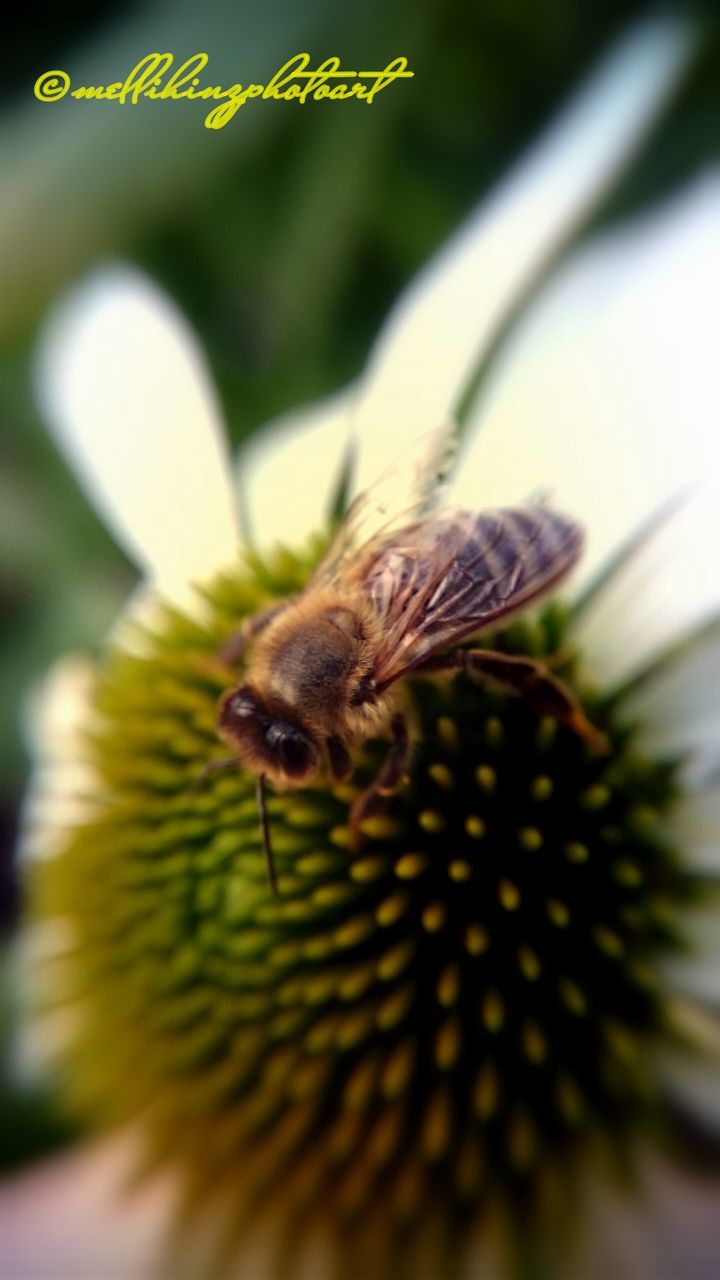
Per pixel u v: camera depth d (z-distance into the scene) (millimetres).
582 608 50
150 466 58
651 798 49
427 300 55
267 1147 54
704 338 51
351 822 47
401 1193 52
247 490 57
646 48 60
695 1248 51
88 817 56
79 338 61
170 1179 58
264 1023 52
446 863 49
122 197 67
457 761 49
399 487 49
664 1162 51
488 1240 53
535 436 52
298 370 75
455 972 49
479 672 47
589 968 49
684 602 49
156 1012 54
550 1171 51
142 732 54
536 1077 51
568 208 55
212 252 78
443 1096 51
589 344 52
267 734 45
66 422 60
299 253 74
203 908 51
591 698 49
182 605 56
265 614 50
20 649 76
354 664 46
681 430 50
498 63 73
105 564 78
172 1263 57
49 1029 63
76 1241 59
